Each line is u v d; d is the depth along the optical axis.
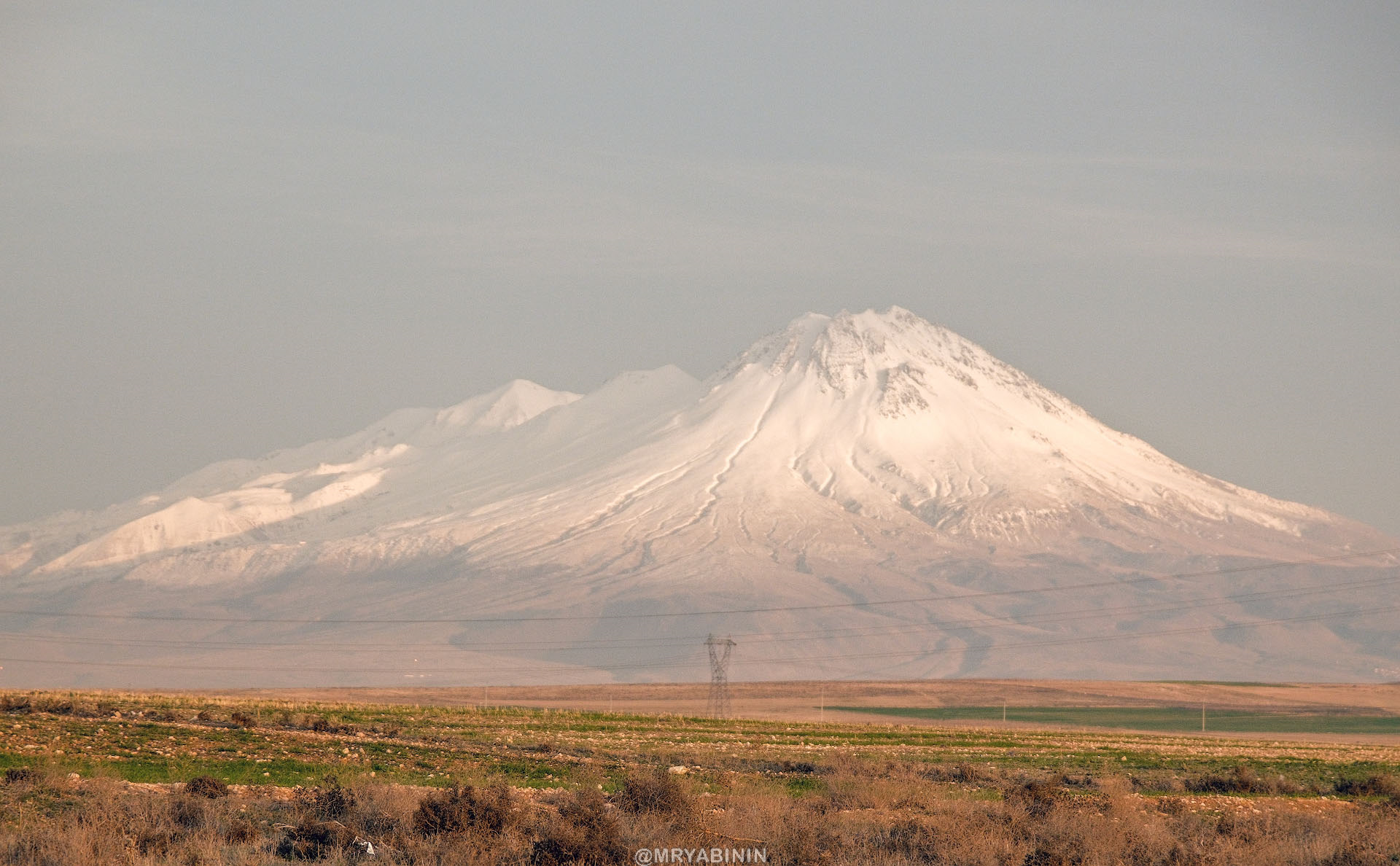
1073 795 96.25
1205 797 102.12
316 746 111.81
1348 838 73.00
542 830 63.59
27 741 98.19
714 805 75.94
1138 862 66.69
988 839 66.94
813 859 62.22
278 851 60.97
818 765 114.81
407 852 60.59
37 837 58.81
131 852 57.78
